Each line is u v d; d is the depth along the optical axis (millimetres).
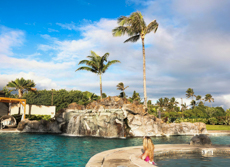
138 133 21484
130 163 5773
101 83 30734
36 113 38562
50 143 14773
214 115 54781
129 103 23500
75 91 61031
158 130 22938
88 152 10758
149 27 28391
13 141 15758
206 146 9805
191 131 24203
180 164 6648
